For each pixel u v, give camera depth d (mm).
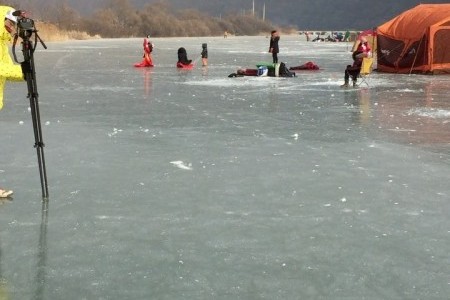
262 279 3598
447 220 4801
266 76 21141
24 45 5281
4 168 6602
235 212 4992
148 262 3871
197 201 5324
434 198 5453
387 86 17812
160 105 12586
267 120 10445
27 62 5281
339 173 6430
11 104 12578
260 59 34250
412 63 23469
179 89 16281
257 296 3355
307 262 3875
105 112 11414
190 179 6129
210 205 5199
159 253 4035
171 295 3363
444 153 7578
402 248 4148
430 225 4668
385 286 3502
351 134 9000
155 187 5805
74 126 9617
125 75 21938
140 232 4477
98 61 32312
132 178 6164
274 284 3521
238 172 6445
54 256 3984
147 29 122625
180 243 4230
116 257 3961
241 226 4621
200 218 4824
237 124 9938
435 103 13312
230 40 95250
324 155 7395
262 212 4992
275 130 9344
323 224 4676
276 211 5023
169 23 127750
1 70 5191
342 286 3496
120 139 8422
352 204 5242
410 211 5043
